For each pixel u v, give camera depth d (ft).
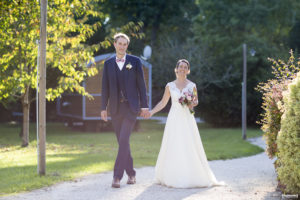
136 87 19.27
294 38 86.28
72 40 38.14
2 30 34.09
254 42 79.25
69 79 38.04
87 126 61.98
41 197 16.24
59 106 83.51
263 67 76.95
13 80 36.37
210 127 77.15
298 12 90.68
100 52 62.18
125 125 18.83
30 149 37.76
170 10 106.83
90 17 56.39
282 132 15.62
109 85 19.15
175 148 19.13
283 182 15.88
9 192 17.21
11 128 68.74
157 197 16.42
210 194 17.08
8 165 25.32
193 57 76.79
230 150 36.09
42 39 20.90
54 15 35.65
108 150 37.01
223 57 79.20
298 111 14.65
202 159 19.26
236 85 74.90
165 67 76.79
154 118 96.68
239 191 17.75
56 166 24.48
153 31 107.86
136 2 101.24
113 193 17.12
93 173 22.20
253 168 25.29
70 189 17.92
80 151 36.01
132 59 19.25
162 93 79.30
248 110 73.87
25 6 33.42
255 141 48.75
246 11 83.87
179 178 18.72
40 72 20.97
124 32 44.68
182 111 19.66
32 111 86.22
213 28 89.40
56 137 52.60
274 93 18.86
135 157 29.76
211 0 86.94
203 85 75.56
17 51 36.91
